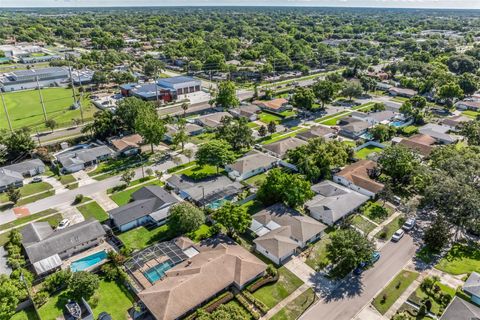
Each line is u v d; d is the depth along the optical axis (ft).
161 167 342.03
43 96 568.82
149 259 213.25
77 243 225.15
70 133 414.82
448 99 505.66
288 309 185.06
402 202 268.21
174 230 239.91
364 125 418.92
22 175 319.68
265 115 488.44
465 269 209.26
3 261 213.87
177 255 216.33
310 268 213.66
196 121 454.81
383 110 477.36
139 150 375.04
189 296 181.88
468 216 222.89
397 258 220.43
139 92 547.90
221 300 187.01
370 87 590.14
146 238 241.55
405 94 564.30
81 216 265.75
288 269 212.84
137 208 259.19
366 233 229.66
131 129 412.77
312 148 330.54
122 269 208.03
